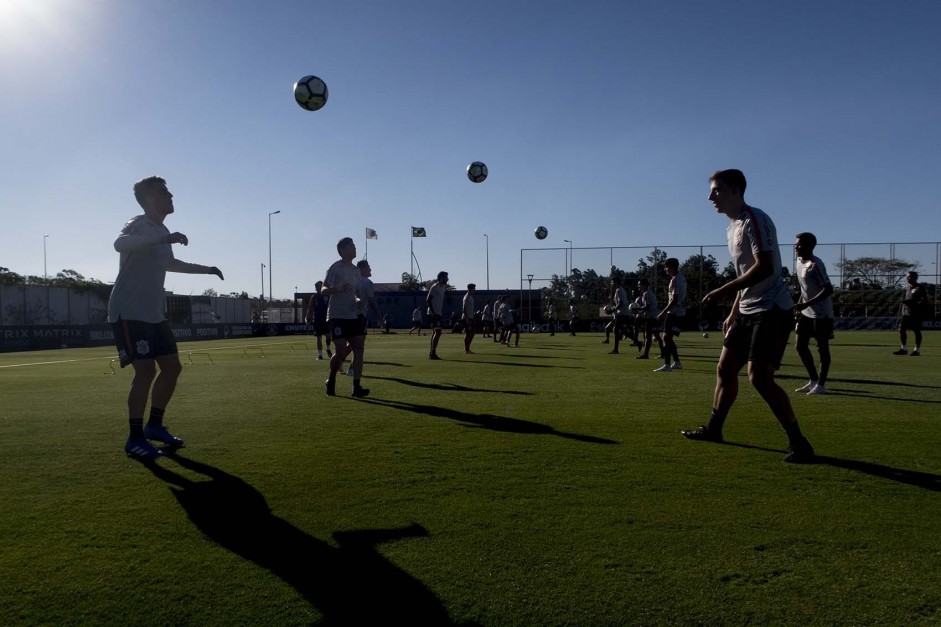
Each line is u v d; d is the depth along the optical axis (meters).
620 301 15.64
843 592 2.24
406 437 4.78
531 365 11.85
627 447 4.43
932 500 3.24
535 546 2.64
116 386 8.63
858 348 17.03
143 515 3.04
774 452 4.29
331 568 2.44
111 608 2.16
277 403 6.66
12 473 3.79
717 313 34.94
